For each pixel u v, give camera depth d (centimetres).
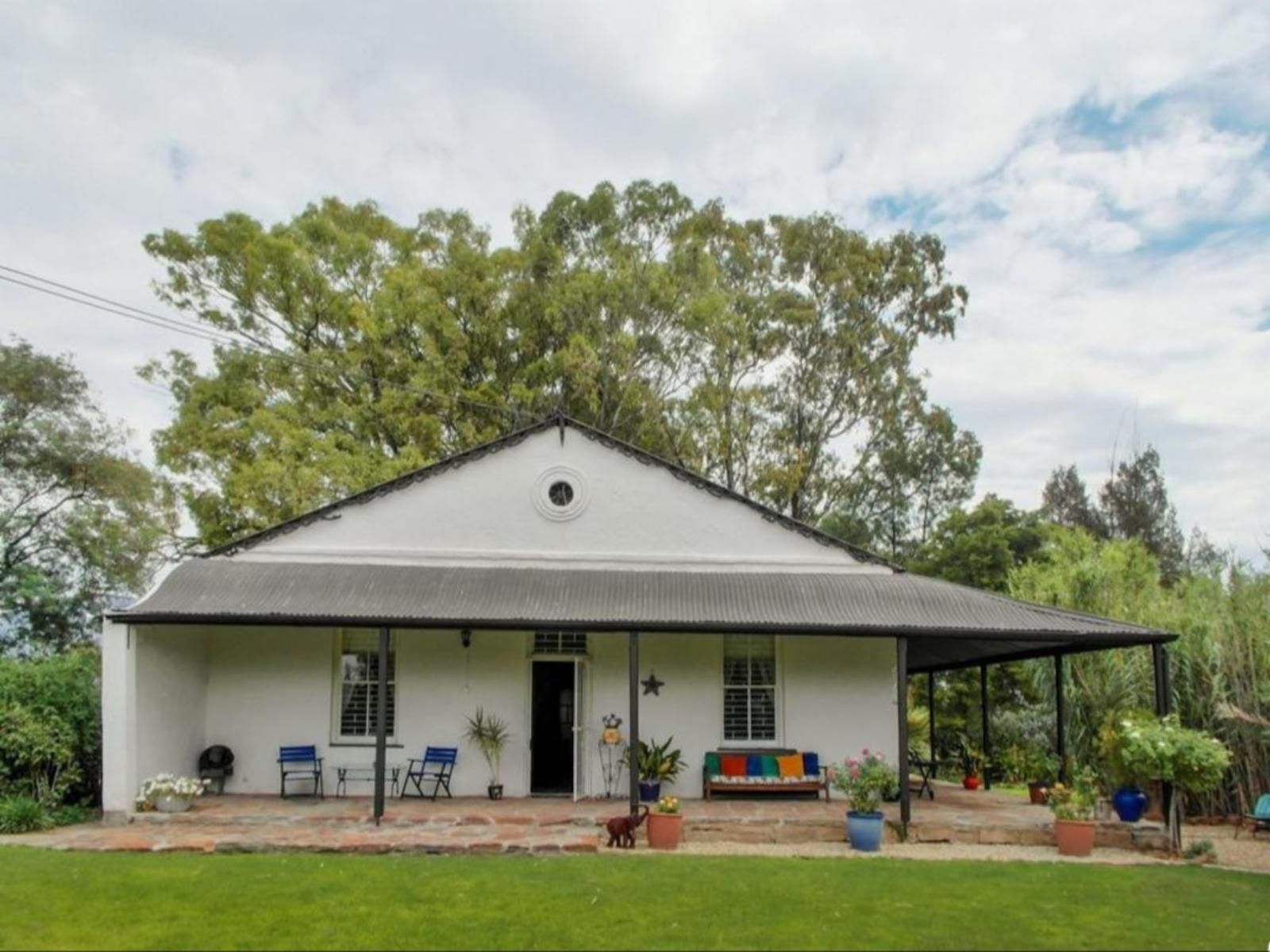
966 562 3262
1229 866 1298
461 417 3073
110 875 1111
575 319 3183
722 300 3123
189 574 1662
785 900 1021
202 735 1770
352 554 1783
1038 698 2300
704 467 3400
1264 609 1739
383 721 1478
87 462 2344
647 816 1400
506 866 1196
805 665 1795
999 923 941
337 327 3109
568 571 1753
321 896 1022
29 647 2253
